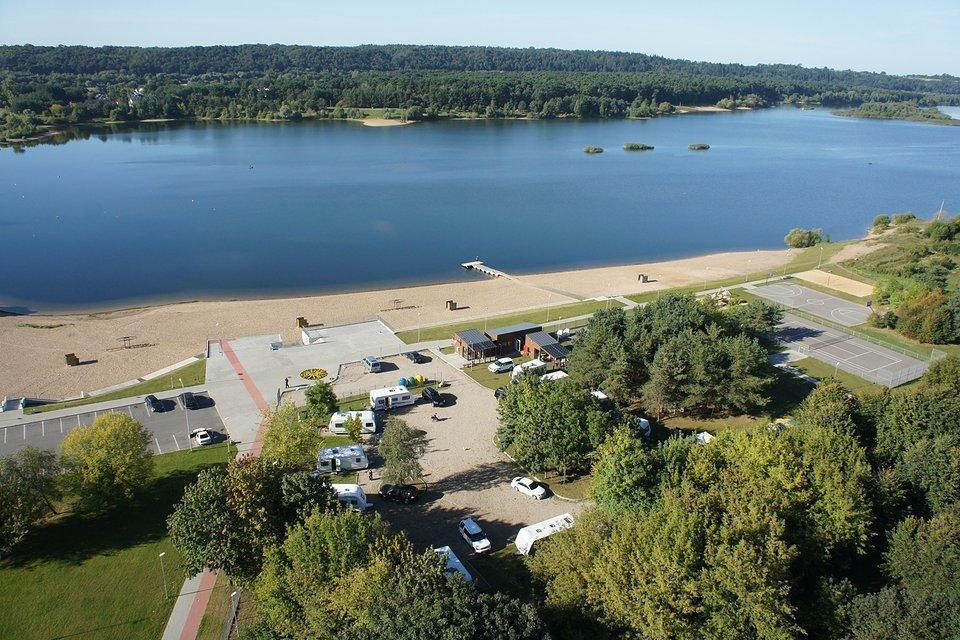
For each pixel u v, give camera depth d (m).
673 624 43.19
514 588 55.59
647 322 93.62
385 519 65.75
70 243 175.75
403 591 41.56
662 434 82.94
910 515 54.44
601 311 95.56
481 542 60.62
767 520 48.41
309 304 136.88
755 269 163.50
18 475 58.91
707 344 86.00
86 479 61.91
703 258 175.50
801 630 43.47
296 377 97.56
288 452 67.00
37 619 52.22
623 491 56.56
